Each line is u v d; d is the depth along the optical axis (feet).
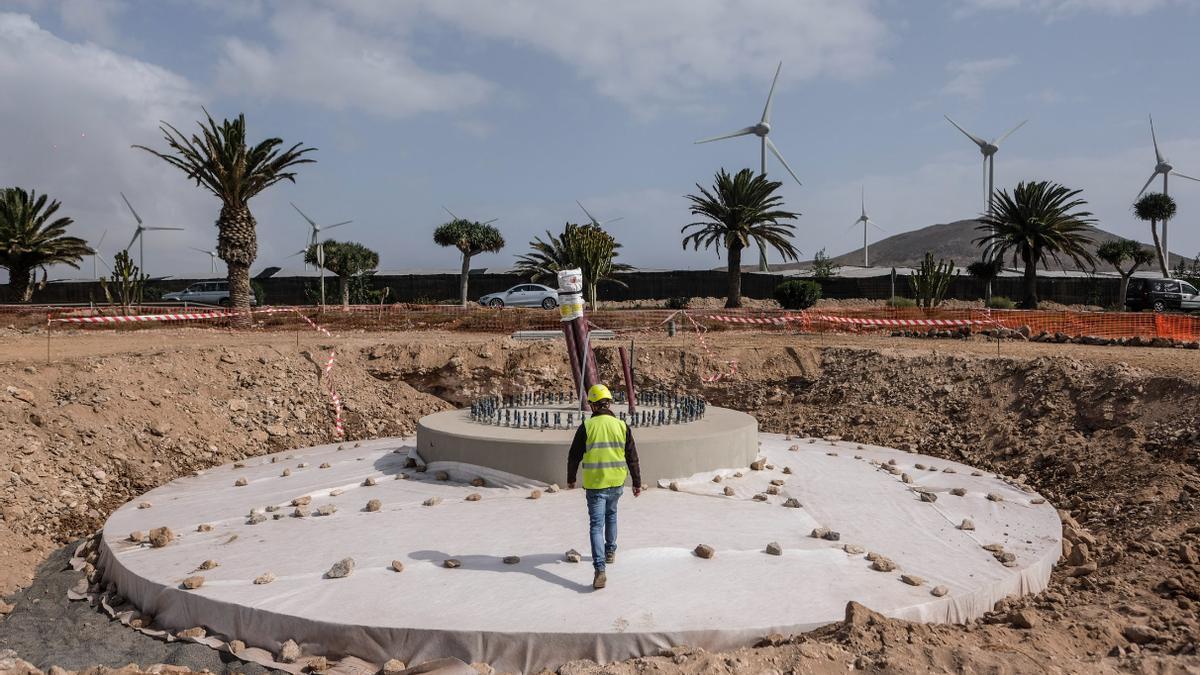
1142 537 31.45
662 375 66.23
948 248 581.12
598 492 24.54
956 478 40.32
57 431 41.11
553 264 149.28
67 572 30.19
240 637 22.76
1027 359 56.08
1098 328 88.94
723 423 40.55
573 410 44.42
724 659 19.12
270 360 59.31
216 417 50.14
